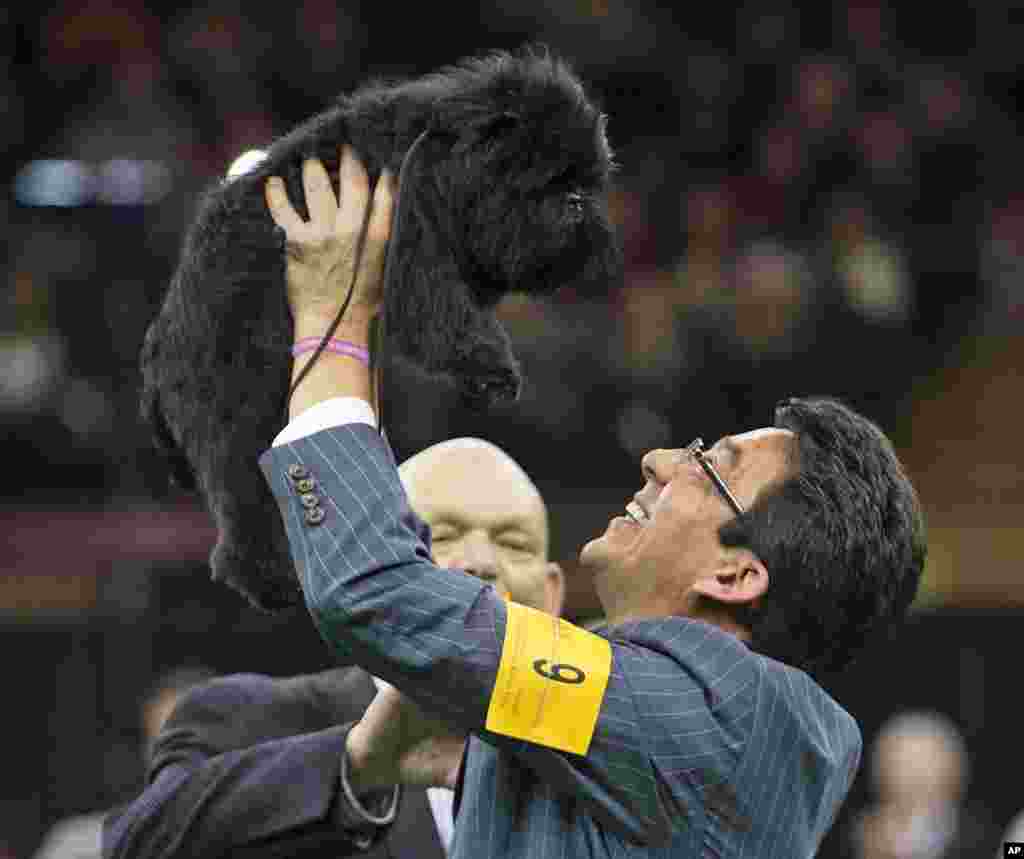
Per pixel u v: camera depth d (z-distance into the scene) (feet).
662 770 13.46
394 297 14.58
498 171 14.69
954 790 32.76
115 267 47.55
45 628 41.06
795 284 50.06
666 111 58.49
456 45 59.11
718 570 14.57
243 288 14.70
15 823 40.27
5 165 53.83
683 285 50.90
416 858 17.15
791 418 15.12
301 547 13.62
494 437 44.19
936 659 43.04
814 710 14.14
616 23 58.34
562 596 18.81
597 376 46.47
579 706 13.35
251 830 15.31
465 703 13.34
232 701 17.42
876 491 14.75
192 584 41.11
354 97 15.29
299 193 14.84
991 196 59.57
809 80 58.13
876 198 56.13
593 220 15.17
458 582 13.58
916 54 61.82
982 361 53.67
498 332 15.05
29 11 55.93
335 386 14.23
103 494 43.37
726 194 56.08
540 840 13.60
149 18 56.13
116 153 51.67
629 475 45.50
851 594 14.57
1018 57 62.59
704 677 13.78
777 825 13.75
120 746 40.29
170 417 15.53
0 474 43.91
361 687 17.60
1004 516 46.29
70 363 45.80
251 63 55.52
